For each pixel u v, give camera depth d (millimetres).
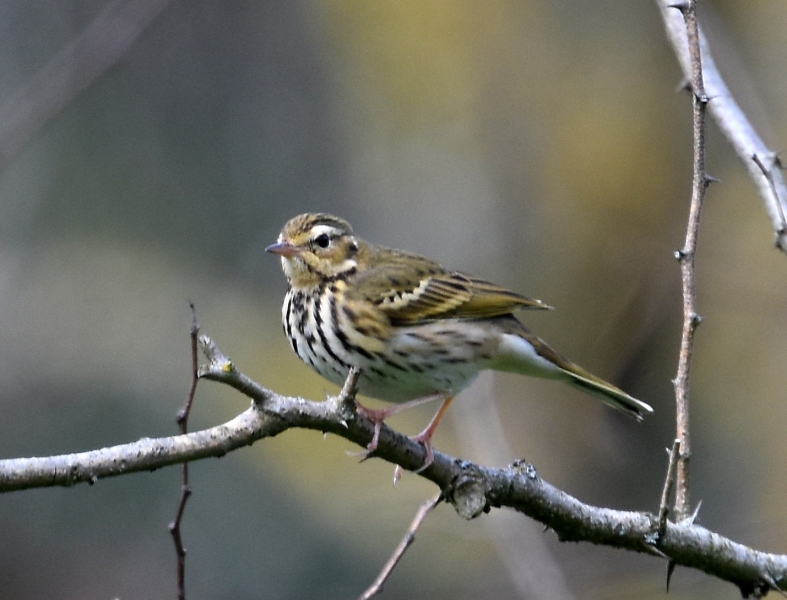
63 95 11133
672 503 15148
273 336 16125
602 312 16609
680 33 8398
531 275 17391
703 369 16000
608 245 16844
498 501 6863
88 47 11383
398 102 18875
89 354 15250
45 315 15461
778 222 7500
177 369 15250
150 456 5512
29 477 5273
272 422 5789
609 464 15367
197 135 16812
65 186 16203
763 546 12914
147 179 16500
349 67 18406
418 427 15461
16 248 15859
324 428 6059
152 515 13844
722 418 15727
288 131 17234
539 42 19203
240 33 17156
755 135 8156
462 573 13875
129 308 15688
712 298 15680
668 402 15836
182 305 15938
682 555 6773
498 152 18516
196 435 5633
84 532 13625
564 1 19156
